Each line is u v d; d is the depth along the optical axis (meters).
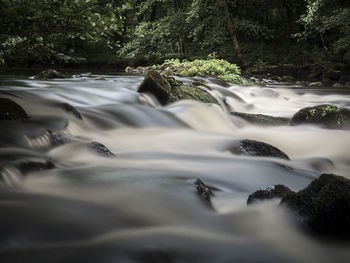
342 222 2.99
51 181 3.95
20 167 4.02
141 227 2.99
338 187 3.09
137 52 29.59
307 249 2.86
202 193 3.87
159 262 2.50
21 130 5.34
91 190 3.72
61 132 6.25
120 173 4.41
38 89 9.75
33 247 2.49
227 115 9.31
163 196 3.66
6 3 4.94
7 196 3.35
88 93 10.27
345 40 23.78
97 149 5.27
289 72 25.91
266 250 2.77
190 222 3.21
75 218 2.98
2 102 5.86
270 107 13.03
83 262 2.33
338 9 23.69
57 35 5.83
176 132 7.88
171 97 10.13
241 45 31.94
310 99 15.34
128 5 5.52
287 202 3.25
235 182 4.74
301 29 32.44
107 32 5.56
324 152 7.30
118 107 8.66
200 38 32.09
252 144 6.02
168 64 23.59
